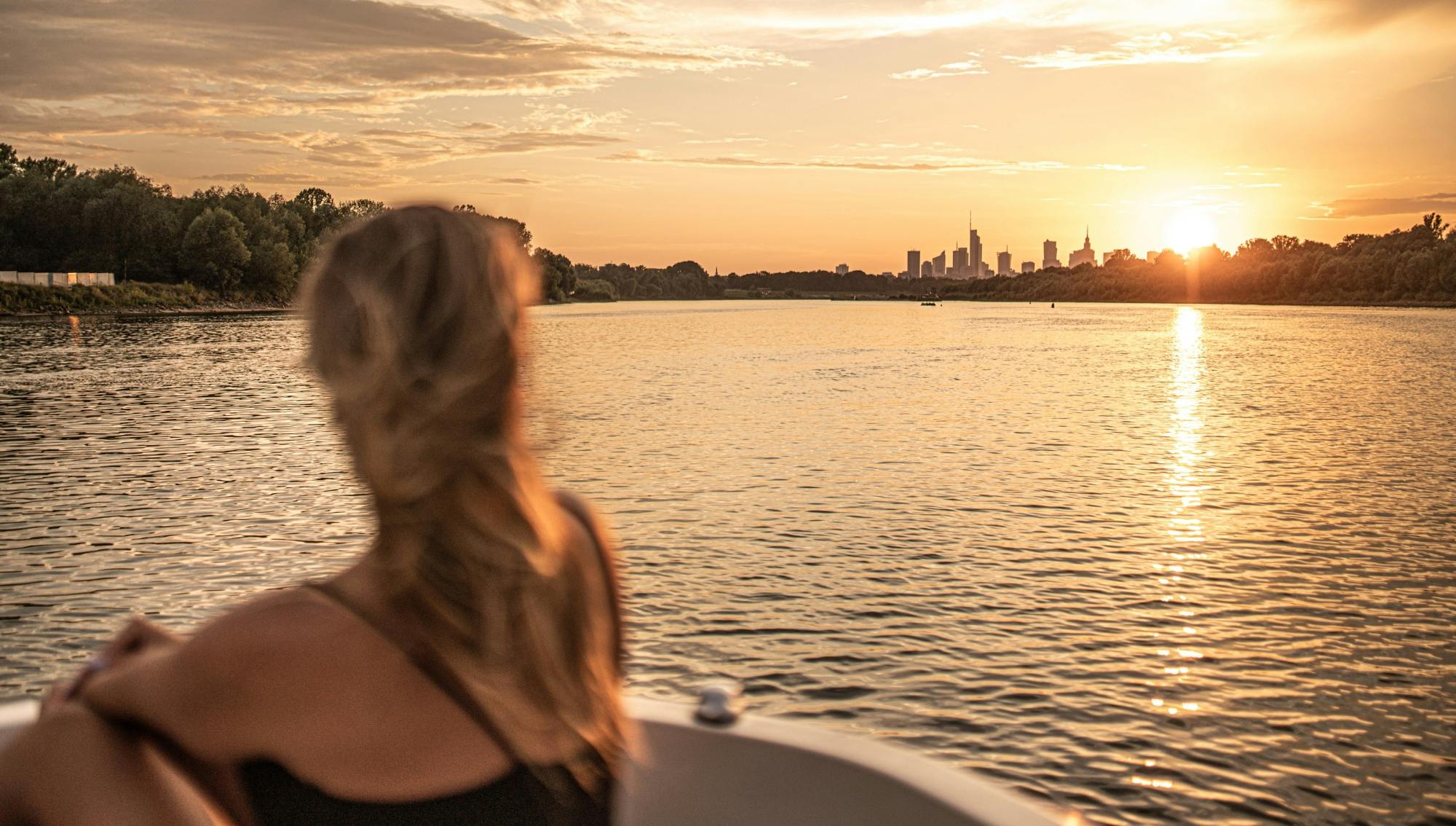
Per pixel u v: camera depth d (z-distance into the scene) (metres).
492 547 0.90
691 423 27.25
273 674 0.84
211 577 12.88
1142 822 7.12
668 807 1.77
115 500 17.47
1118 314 151.88
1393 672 9.57
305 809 0.88
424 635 0.89
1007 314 155.25
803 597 11.59
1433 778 7.66
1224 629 10.66
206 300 126.06
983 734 8.33
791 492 17.81
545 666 0.94
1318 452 22.75
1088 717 8.63
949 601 11.49
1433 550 13.83
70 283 114.19
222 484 18.86
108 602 11.88
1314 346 66.38
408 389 0.88
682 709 1.87
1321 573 12.77
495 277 0.93
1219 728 8.43
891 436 24.94
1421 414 29.64
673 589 11.91
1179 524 15.28
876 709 8.78
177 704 0.84
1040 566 12.95
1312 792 7.49
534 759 0.95
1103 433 25.72
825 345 68.12
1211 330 93.19
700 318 134.12
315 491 18.19
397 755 0.88
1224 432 26.08
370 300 0.89
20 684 9.55
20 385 37.97
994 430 26.31
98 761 0.83
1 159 138.00
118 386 37.78
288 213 149.12
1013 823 1.49
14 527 15.40
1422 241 197.00
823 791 1.69
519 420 0.97
